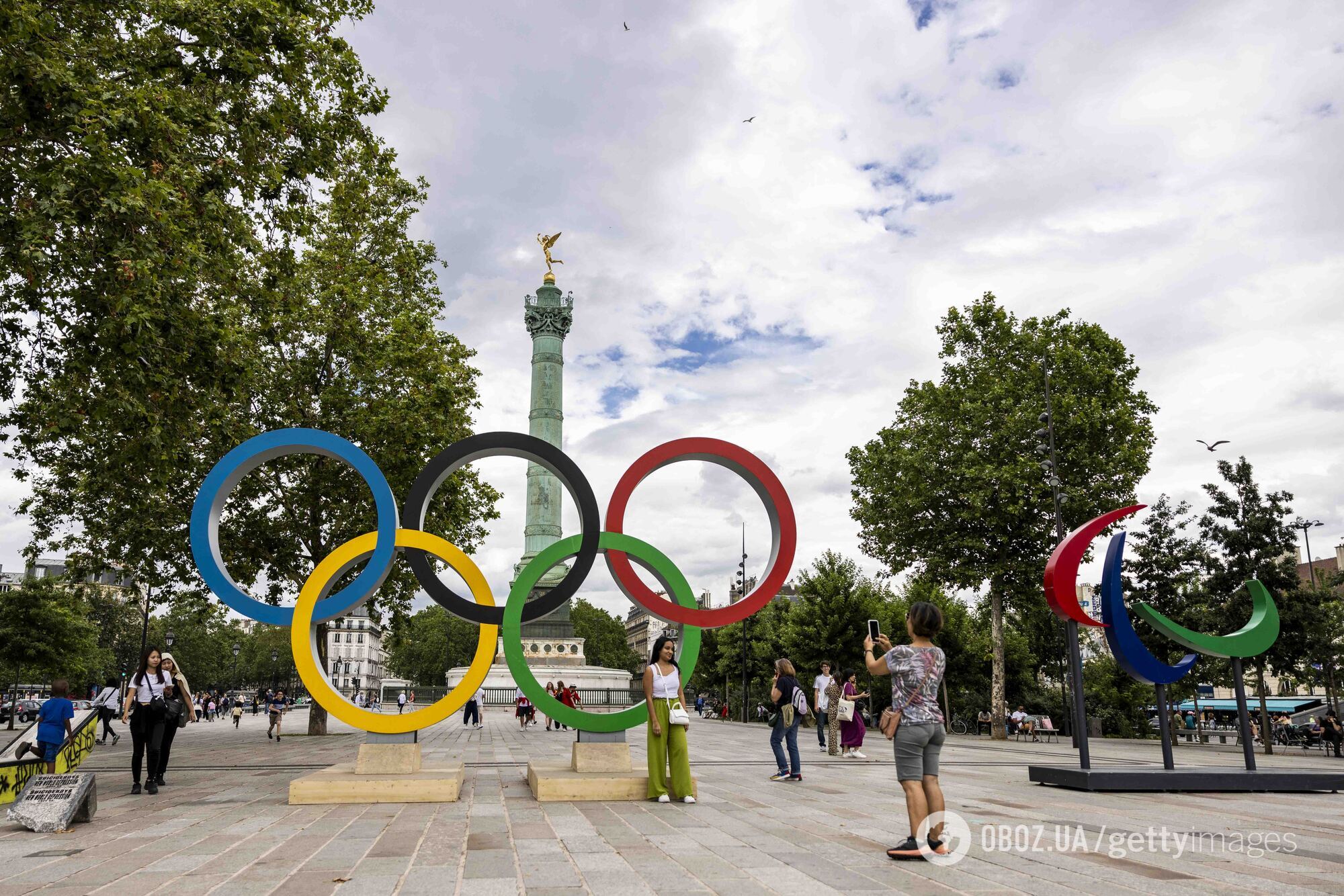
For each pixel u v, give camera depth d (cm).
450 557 1154
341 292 2536
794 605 4425
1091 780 1124
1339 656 2914
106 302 1347
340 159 1862
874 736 3186
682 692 1047
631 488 1214
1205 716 4859
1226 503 2777
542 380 5641
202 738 2822
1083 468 3281
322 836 768
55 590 4453
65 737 1098
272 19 1527
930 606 673
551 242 5909
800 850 685
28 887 565
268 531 2702
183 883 573
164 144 1373
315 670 1108
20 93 1275
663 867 619
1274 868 618
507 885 563
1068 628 1206
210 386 1559
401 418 2509
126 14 1495
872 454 3850
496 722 4075
